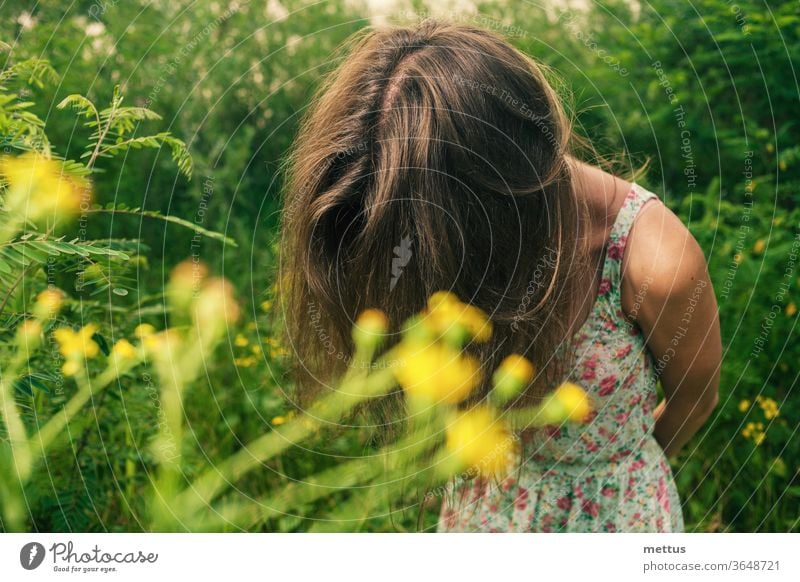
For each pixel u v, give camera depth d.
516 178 1.18
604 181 1.34
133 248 1.53
